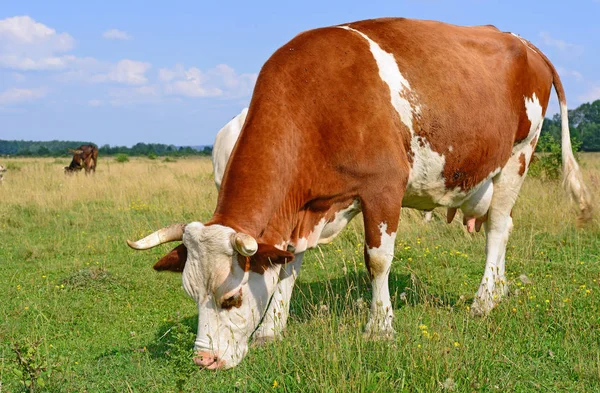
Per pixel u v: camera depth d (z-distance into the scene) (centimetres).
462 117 524
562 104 659
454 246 812
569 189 638
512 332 484
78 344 520
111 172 2464
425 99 503
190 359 402
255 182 436
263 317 500
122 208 1282
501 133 570
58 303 633
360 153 472
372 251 493
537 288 577
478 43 574
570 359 432
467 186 559
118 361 459
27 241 959
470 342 435
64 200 1380
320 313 472
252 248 389
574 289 578
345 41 493
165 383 408
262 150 445
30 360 394
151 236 415
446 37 549
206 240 402
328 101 467
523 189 1145
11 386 418
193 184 1570
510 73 586
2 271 790
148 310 619
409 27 536
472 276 688
